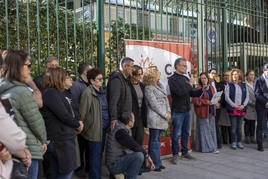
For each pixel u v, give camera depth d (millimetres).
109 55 4941
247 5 7285
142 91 4449
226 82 6211
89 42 5020
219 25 6820
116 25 5016
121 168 3330
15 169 1982
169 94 5125
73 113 3205
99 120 3887
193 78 5629
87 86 4281
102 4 4945
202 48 6301
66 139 2994
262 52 7703
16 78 2412
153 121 4500
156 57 5414
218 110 6105
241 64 7203
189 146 5684
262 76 5961
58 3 4918
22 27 4496
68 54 4852
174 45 5672
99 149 3957
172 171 4660
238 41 7496
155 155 4605
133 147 3256
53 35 4738
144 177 4355
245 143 6613
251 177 4410
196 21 6363
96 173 3928
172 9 5676
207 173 4574
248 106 6422
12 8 4438
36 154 2477
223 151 5910
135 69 4234
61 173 2988
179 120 5051
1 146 1824
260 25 7613
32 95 2465
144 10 5734
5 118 1816
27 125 2436
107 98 4121
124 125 3588
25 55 2484
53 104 2920
